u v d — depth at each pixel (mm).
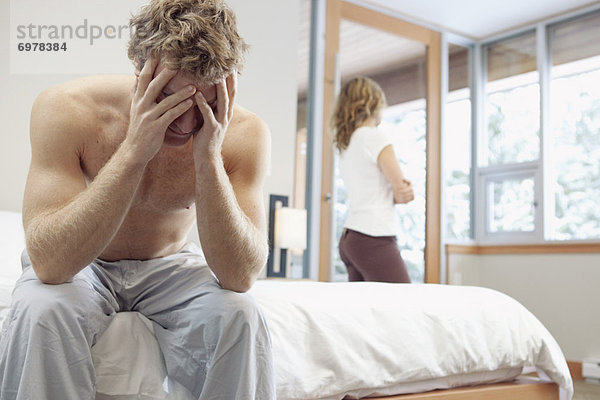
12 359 1144
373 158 2908
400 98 5027
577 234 4789
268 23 4047
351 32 4738
